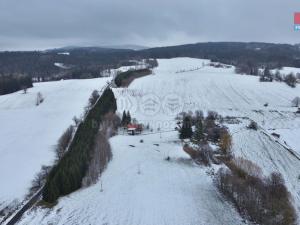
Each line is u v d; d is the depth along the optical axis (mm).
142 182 68875
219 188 67438
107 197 61938
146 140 98625
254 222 55750
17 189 71062
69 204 59312
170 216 56281
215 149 92000
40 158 88562
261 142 103062
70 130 105625
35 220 54375
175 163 80562
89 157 76688
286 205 63625
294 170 85938
